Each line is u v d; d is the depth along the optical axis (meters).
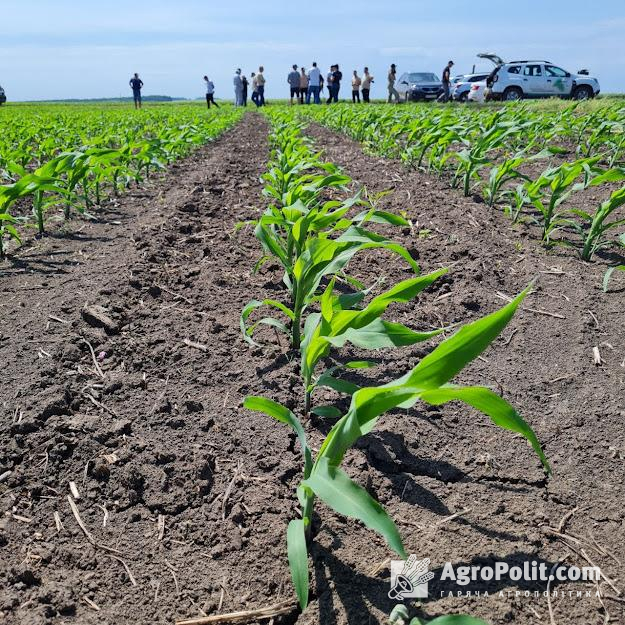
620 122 9.00
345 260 2.65
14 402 2.58
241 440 2.44
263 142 13.02
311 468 1.83
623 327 3.42
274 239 3.22
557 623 1.68
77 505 2.10
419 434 2.50
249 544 1.94
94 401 2.65
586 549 1.94
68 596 1.74
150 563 1.88
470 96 25.48
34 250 4.72
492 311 3.60
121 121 15.43
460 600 1.74
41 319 3.35
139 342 3.15
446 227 5.09
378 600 1.74
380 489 2.21
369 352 3.15
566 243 4.96
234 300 3.77
